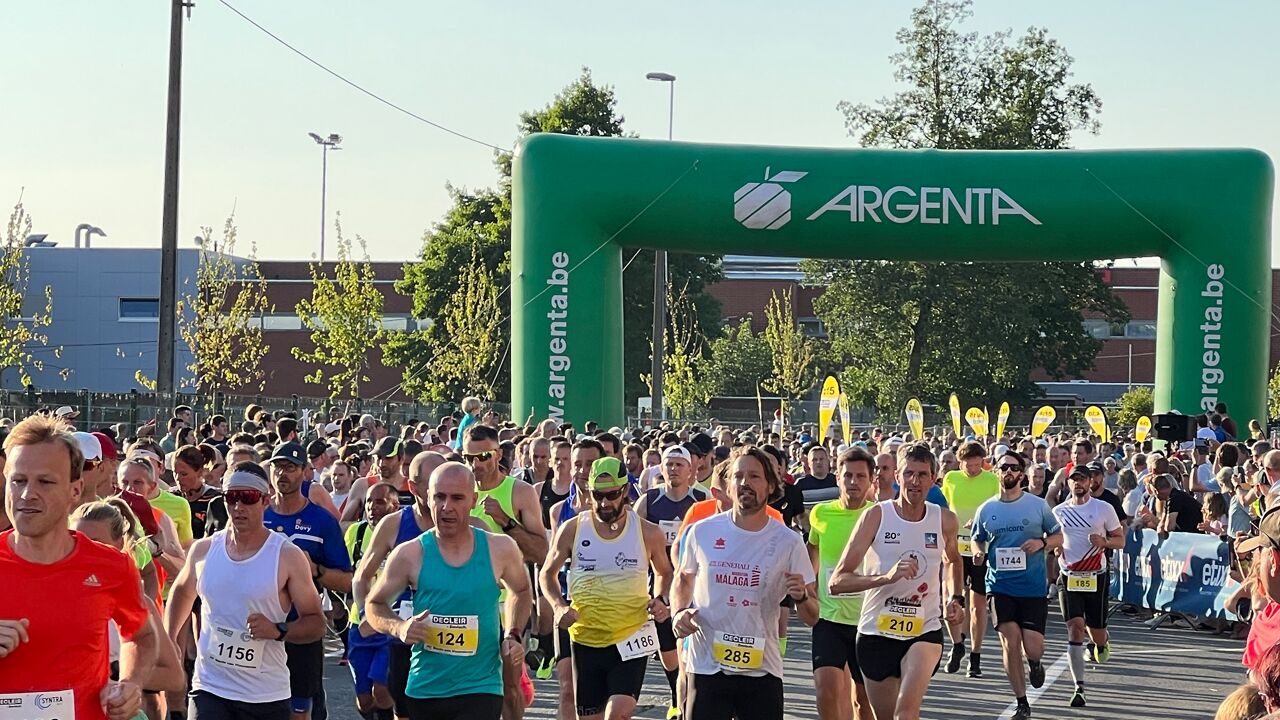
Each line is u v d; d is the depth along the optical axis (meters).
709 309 57.28
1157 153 22.44
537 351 22.45
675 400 50.25
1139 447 25.42
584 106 53.66
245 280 49.84
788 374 52.22
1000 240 22.06
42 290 54.62
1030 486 14.00
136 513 8.26
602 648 8.02
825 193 21.86
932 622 8.20
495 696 6.48
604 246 22.44
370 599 6.44
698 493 9.99
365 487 11.91
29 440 4.65
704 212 22.08
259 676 6.77
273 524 8.26
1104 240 22.20
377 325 43.94
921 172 21.95
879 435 25.92
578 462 9.39
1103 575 12.11
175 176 20.95
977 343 48.09
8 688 4.60
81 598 4.68
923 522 8.16
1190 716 10.73
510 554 6.55
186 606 6.89
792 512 12.45
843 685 8.56
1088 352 51.97
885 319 49.12
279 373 57.84
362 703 8.35
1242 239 22.16
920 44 49.03
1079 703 11.14
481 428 8.73
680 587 7.11
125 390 54.75
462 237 51.75
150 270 54.81
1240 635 15.52
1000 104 49.31
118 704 4.73
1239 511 15.75
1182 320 22.41
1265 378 22.62
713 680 6.96
